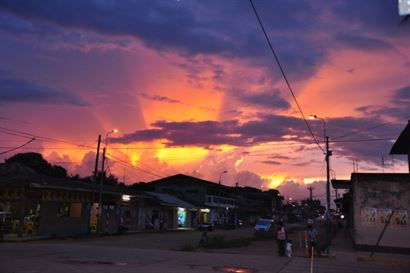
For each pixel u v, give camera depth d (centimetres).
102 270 1437
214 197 8250
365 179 2908
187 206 6525
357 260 2264
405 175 2853
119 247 2619
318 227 7975
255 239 4097
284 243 2402
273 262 1994
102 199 4394
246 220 10369
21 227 3203
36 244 2591
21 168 4147
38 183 3281
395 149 3459
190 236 4400
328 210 2858
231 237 4475
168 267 1617
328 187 2909
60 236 3538
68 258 1772
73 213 3853
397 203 2834
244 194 11206
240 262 1931
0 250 2036
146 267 1580
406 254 2745
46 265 1505
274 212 12131
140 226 5234
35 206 3462
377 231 2830
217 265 1772
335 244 3478
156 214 5778
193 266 1694
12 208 3422
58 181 3822
